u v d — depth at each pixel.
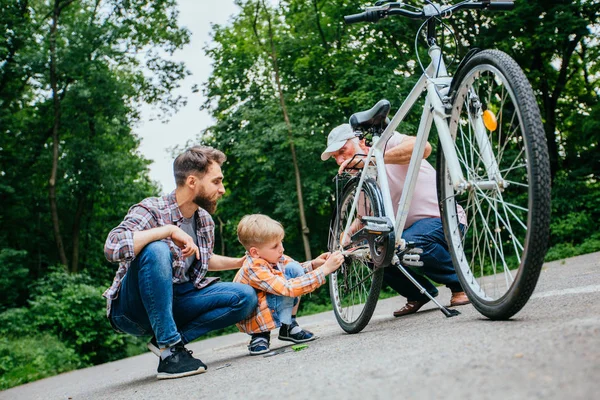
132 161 19.30
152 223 2.76
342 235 3.26
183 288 2.89
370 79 14.95
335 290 3.39
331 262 2.99
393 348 1.86
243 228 2.98
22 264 16.83
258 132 16.89
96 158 17.77
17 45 16.78
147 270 2.55
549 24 13.47
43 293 14.45
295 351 2.62
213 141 18.48
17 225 18.58
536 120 1.86
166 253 2.58
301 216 16.11
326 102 17.17
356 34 16.38
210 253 3.01
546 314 2.05
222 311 2.84
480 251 2.32
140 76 18.94
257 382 1.79
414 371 1.40
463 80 2.27
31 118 18.17
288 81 17.94
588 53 15.02
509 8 2.58
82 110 17.97
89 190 18.48
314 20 17.09
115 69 18.59
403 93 14.43
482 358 1.39
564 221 13.41
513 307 2.00
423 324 2.60
